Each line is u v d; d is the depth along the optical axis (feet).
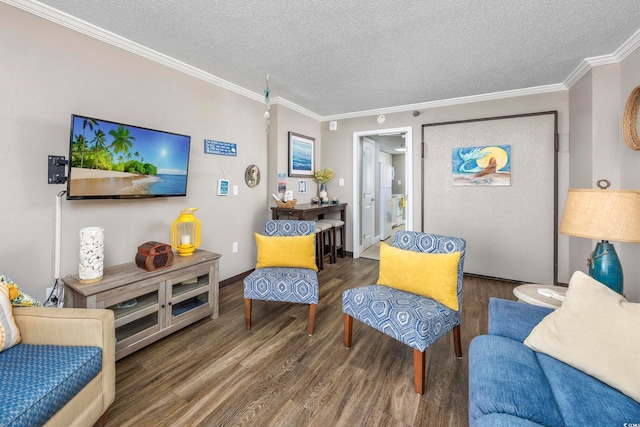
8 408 3.19
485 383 3.69
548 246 11.30
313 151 15.55
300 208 12.43
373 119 14.76
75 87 6.84
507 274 12.00
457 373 6.10
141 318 7.02
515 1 6.21
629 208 4.74
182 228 8.63
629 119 7.52
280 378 5.91
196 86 9.71
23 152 6.11
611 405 3.25
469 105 12.53
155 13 6.54
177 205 9.23
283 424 4.78
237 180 11.40
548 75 10.17
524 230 11.66
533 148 11.41
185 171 8.86
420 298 6.28
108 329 4.64
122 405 5.13
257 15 6.64
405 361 6.53
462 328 8.00
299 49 8.25
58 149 6.60
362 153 16.29
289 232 9.48
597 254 5.32
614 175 8.66
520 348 4.41
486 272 12.39
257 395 5.42
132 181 7.49
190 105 9.52
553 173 11.10
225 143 10.80
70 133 6.25
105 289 5.96
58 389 3.65
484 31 7.36
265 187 12.85
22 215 6.14
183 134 9.31
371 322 6.23
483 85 11.09
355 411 5.07
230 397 5.36
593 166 8.93
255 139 12.19
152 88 8.43
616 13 6.63
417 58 8.84
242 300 9.89
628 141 7.55
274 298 7.71
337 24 7.02
